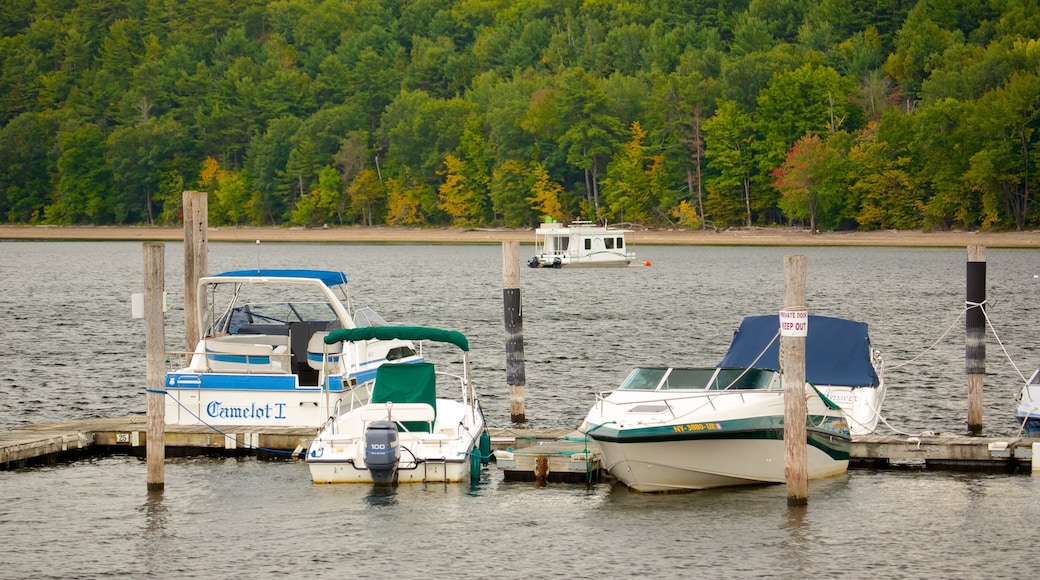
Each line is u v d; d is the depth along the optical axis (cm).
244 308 5141
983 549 3353
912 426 5053
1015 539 3434
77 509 3794
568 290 12812
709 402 3891
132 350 7838
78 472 4256
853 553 3325
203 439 4453
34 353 7669
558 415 5328
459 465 3988
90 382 6469
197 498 3906
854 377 4619
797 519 3622
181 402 4572
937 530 3519
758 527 3550
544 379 6347
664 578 3150
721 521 3606
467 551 3369
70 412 5612
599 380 6309
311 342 4675
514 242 5028
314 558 3325
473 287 13512
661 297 11781
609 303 11075
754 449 3894
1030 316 9462
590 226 17100
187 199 5028
